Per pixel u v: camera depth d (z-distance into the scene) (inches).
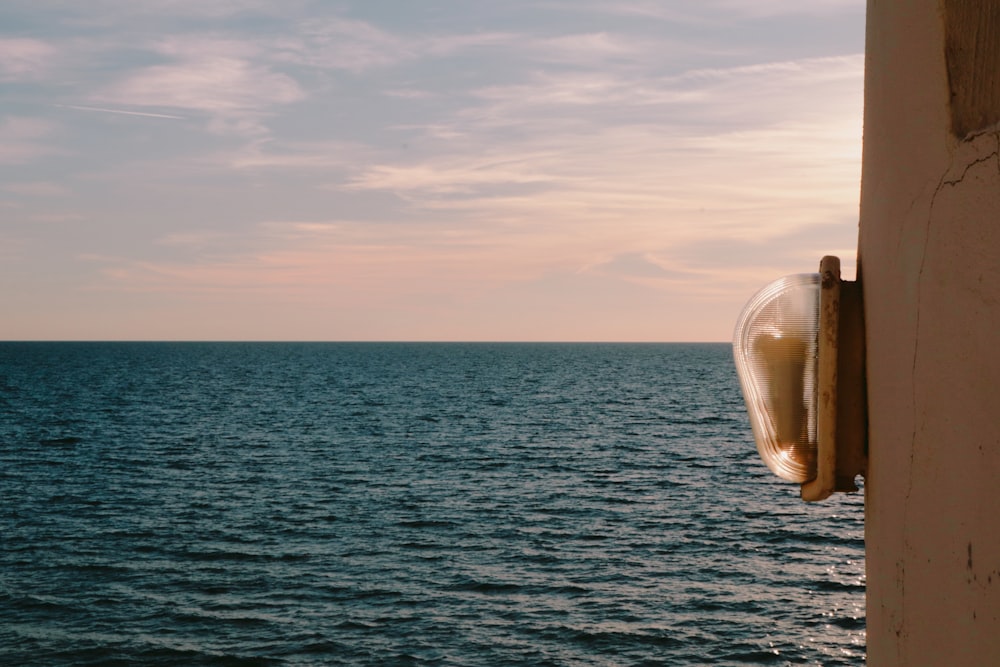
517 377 4842.5
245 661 634.8
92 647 661.3
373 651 649.6
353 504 1219.9
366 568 877.8
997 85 48.4
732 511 1151.6
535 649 648.4
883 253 62.9
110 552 944.9
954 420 51.4
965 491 50.0
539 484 1378.0
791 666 610.9
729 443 1915.6
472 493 1298.0
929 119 55.7
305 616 730.8
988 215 48.1
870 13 68.2
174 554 938.7
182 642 671.1
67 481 1416.1
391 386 4028.1
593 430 2190.0
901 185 59.9
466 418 2518.5
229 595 789.9
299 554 936.3
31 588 810.8
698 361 7662.4
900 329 59.5
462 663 623.2
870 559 66.9
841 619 706.8
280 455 1738.4
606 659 627.5
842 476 68.7
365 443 1932.8
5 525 1080.2
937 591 53.6
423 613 733.3
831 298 69.0
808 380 71.5
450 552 939.3
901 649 59.5
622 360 7869.1
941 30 54.6
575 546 962.1
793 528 1044.5
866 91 68.9
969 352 49.7
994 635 46.8
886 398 62.2
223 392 3585.1
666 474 1472.7
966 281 50.3
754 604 746.8
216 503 1229.1
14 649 657.0
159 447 1856.5
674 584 810.8
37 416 2518.5
